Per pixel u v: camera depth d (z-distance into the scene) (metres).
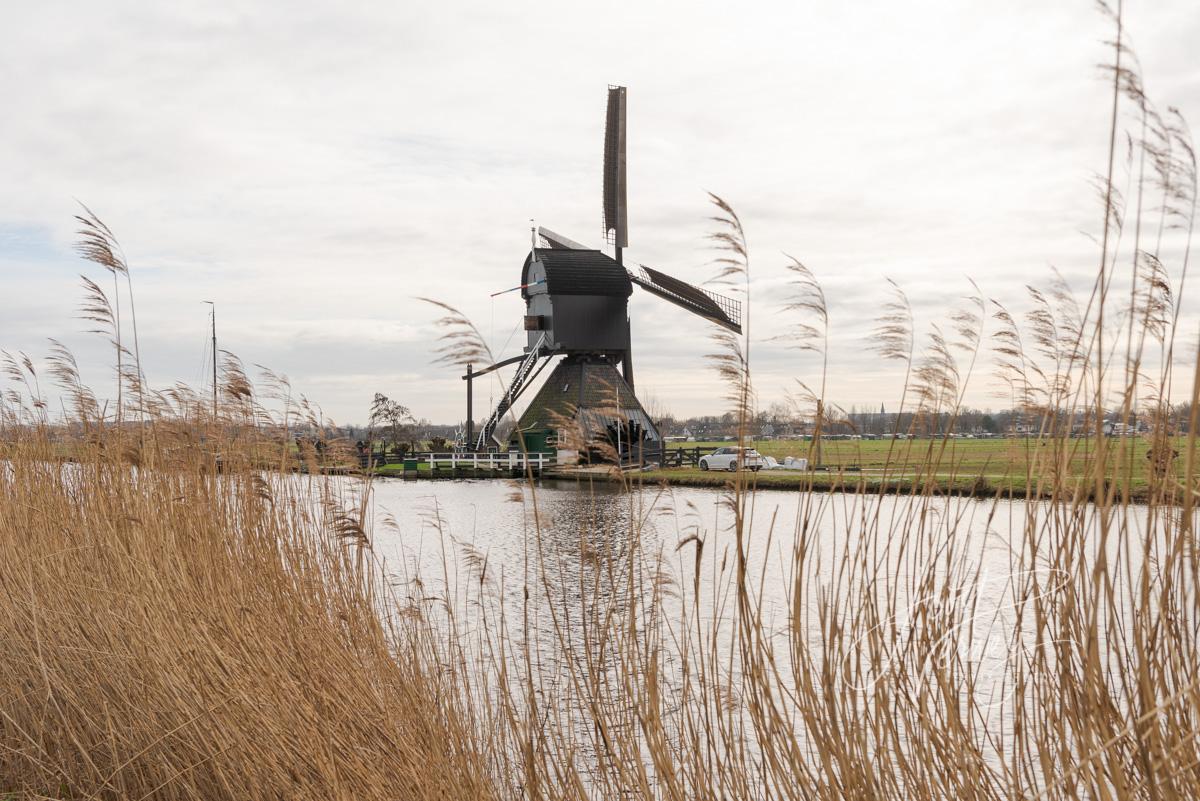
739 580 4.46
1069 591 3.58
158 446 7.78
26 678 6.41
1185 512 3.00
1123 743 3.30
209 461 7.80
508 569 14.94
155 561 6.35
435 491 37.12
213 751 5.14
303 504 7.18
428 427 58.66
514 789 5.02
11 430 9.17
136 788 5.58
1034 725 3.76
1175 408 3.23
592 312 51.06
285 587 6.12
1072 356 3.68
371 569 6.19
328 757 4.71
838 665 4.22
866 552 4.33
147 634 5.79
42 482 8.27
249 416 8.09
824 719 4.07
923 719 3.96
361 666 5.38
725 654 5.54
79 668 6.17
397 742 4.84
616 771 4.87
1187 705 3.13
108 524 6.93
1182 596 3.12
